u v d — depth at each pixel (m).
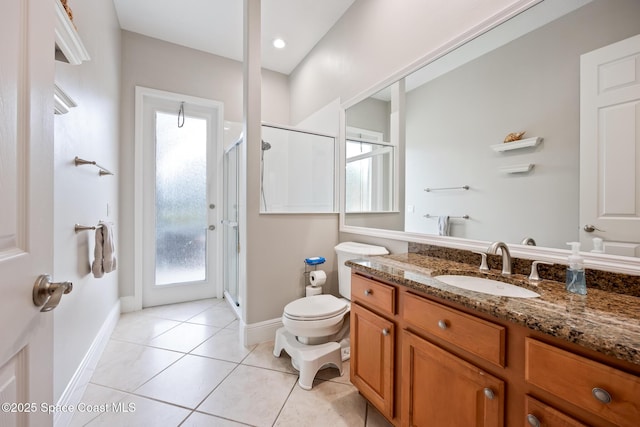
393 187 1.97
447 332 1.00
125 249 2.77
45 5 0.64
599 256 1.02
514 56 1.27
